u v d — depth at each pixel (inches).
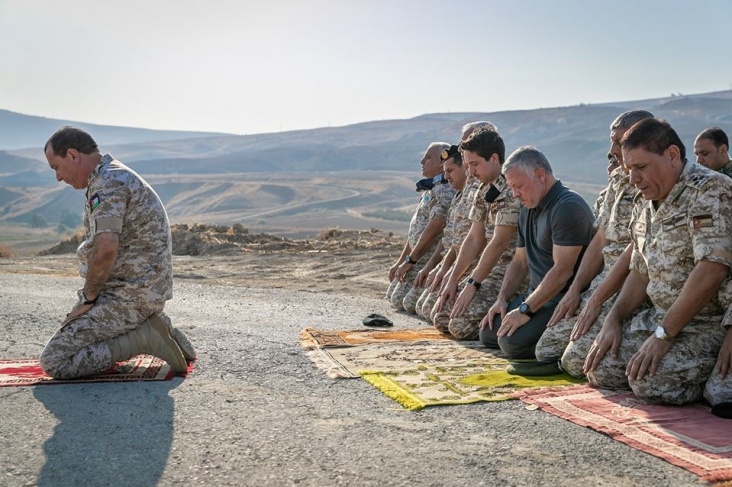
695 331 173.9
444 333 275.6
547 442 144.6
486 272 256.8
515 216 251.8
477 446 142.8
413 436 149.0
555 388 182.9
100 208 191.6
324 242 832.3
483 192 264.4
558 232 219.5
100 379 193.5
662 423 154.5
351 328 291.3
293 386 190.5
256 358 223.3
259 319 316.5
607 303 203.2
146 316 199.6
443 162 304.0
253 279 549.0
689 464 131.2
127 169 199.0
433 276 319.6
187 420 160.2
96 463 135.9
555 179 227.8
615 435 146.4
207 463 135.6
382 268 595.5
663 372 167.6
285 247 794.8
